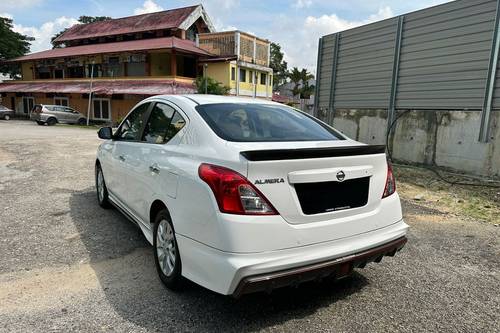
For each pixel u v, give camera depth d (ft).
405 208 19.97
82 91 106.83
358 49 37.06
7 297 10.14
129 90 99.86
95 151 41.34
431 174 28.35
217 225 8.25
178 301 10.05
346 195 9.37
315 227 8.77
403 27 32.07
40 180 25.03
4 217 16.85
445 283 11.51
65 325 8.91
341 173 9.18
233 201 8.18
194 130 10.42
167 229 10.57
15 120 118.21
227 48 109.50
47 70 134.72
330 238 8.98
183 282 10.12
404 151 32.68
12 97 140.15
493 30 25.25
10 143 48.06
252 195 8.19
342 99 39.68
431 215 18.71
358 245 9.39
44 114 95.30
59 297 10.19
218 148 9.29
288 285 8.50
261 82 120.98
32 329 8.72
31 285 10.80
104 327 8.86
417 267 12.62
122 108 108.37
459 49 27.63
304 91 192.34
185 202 9.25
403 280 11.64
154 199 11.09
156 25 119.75
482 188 23.85
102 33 130.82
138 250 13.41
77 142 51.49
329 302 10.23
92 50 118.21
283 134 10.92
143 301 10.03
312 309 9.86
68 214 17.39
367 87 36.32
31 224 15.94
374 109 35.73
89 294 10.37
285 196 8.46
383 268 12.49
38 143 48.80
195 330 8.82
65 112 100.53
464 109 27.58
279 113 12.37
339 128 40.24
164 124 12.16
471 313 9.87
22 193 21.35
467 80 27.20
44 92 117.19
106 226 15.81
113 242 14.10
